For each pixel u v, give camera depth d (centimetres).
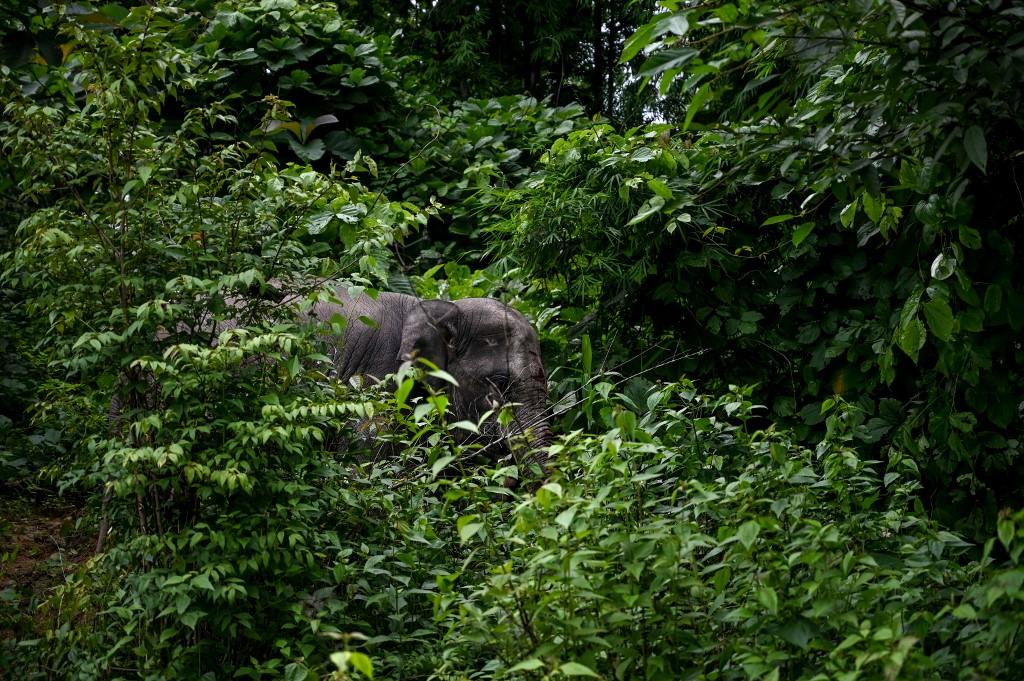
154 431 381
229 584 356
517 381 552
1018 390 461
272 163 436
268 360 403
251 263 406
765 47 319
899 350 513
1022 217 394
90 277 392
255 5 960
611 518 322
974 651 256
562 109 1062
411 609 398
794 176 527
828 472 348
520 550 328
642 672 284
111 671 373
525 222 641
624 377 623
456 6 1503
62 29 393
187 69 430
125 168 397
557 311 646
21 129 393
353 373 543
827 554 285
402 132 995
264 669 360
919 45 293
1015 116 315
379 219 446
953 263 367
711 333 599
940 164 343
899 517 345
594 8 1568
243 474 352
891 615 268
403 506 437
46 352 416
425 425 467
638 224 591
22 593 444
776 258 586
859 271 543
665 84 284
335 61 973
